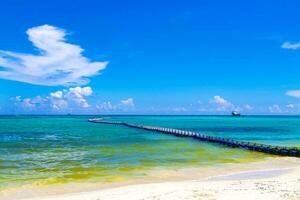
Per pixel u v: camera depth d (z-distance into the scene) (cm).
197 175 2880
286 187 2172
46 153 4375
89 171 3056
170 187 2281
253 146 4884
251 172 3022
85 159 3809
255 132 10131
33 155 4175
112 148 4991
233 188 2153
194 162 3625
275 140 7075
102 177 2780
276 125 15700
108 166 3322
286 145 5816
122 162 3581
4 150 4728
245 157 4134
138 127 11650
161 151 4641
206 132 10162
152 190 2183
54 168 3212
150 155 4175
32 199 2027
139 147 5162
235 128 12775
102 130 10375
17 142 6034
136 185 2434
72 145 5462
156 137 7425
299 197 1873
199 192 2031
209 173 2973
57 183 2556
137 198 1936
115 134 8456
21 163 3525
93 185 2489
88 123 16912
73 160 3731
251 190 2075
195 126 14738
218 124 17212
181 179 2719
